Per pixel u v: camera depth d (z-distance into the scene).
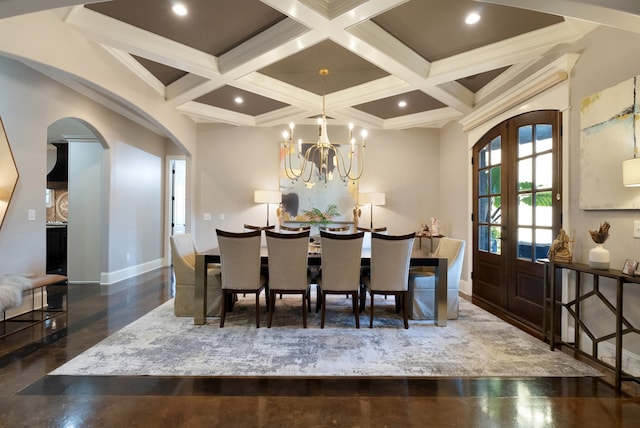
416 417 1.65
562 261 2.43
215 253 3.16
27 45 2.36
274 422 1.60
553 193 2.81
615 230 2.21
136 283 4.59
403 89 3.76
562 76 2.63
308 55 3.25
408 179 5.68
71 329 2.81
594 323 2.38
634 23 1.79
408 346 2.51
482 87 3.90
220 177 5.68
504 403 1.78
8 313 3.05
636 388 1.93
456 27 2.70
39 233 3.29
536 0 1.72
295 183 5.64
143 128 5.44
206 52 3.21
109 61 3.14
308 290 3.44
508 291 3.44
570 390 1.91
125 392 1.84
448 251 3.38
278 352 2.38
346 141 5.68
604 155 2.26
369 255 3.29
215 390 1.88
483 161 3.97
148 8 2.54
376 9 2.29
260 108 4.98
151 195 5.74
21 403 1.73
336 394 1.85
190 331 2.79
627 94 2.09
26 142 3.15
